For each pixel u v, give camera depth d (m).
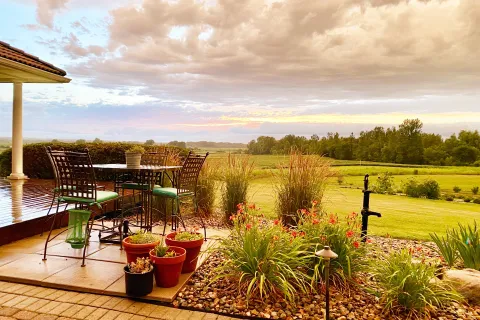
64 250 3.89
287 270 2.85
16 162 8.88
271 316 2.59
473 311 2.75
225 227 5.45
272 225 3.41
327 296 2.44
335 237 3.23
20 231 4.30
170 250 3.17
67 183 3.80
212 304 2.75
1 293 2.85
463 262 3.64
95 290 2.90
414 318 2.62
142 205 5.07
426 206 7.07
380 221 5.89
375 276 3.10
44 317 2.48
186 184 4.73
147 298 2.80
